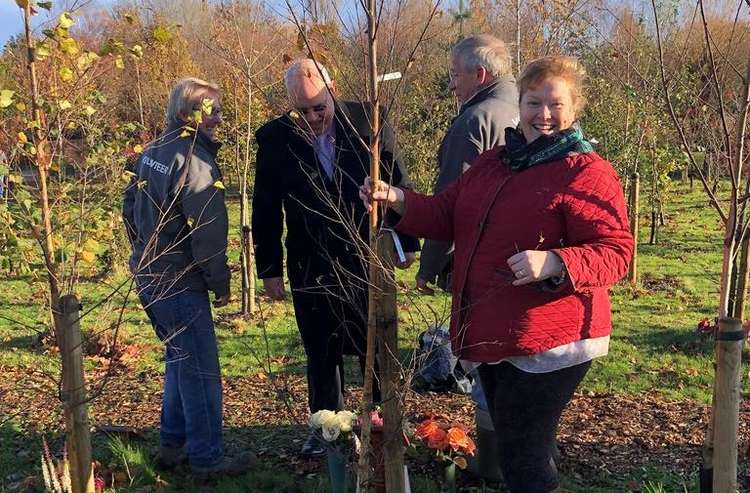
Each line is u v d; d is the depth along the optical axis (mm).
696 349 6285
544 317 2359
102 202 2904
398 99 2793
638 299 8430
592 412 4770
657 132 12000
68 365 2555
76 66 2732
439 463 3469
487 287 2438
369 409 2438
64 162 3016
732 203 2584
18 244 2621
